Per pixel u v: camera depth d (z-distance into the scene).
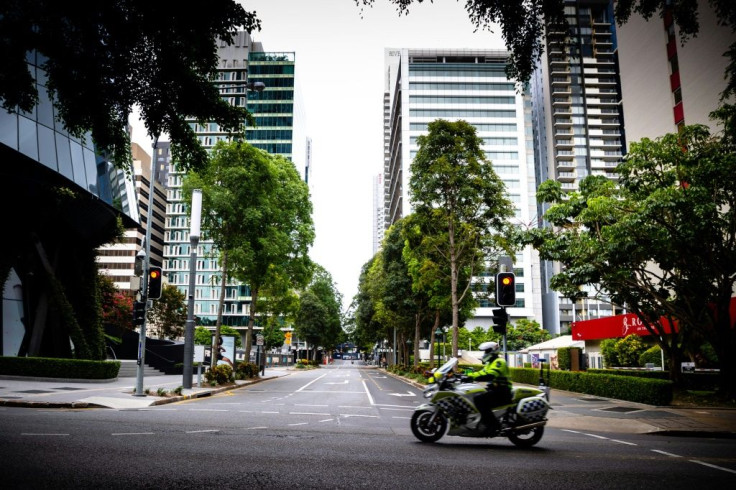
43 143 25.11
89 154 28.69
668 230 18.19
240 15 7.75
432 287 30.78
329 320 81.81
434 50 105.00
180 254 115.81
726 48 31.22
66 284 29.22
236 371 31.69
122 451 7.22
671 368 21.80
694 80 34.50
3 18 7.21
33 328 27.72
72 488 5.23
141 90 8.62
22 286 28.05
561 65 123.25
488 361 9.33
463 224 26.12
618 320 33.97
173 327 68.81
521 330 93.75
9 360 23.05
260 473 6.16
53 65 8.16
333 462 6.95
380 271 49.09
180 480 5.70
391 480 6.00
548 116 123.56
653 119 39.59
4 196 24.22
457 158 27.30
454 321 26.50
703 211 17.06
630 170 20.39
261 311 38.69
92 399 14.93
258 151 28.55
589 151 118.88
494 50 104.69
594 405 17.34
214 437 8.87
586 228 23.92
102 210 28.80
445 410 8.98
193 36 8.05
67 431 8.88
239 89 111.69
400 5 7.96
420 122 97.94
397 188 107.06
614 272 20.44
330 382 33.41
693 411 15.70
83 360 23.58
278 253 29.00
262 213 28.06
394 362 65.75
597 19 127.06
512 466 7.02
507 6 8.02
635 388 18.31
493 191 26.64
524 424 8.91
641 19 41.50
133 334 42.53
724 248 18.89
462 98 98.56
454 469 6.70
